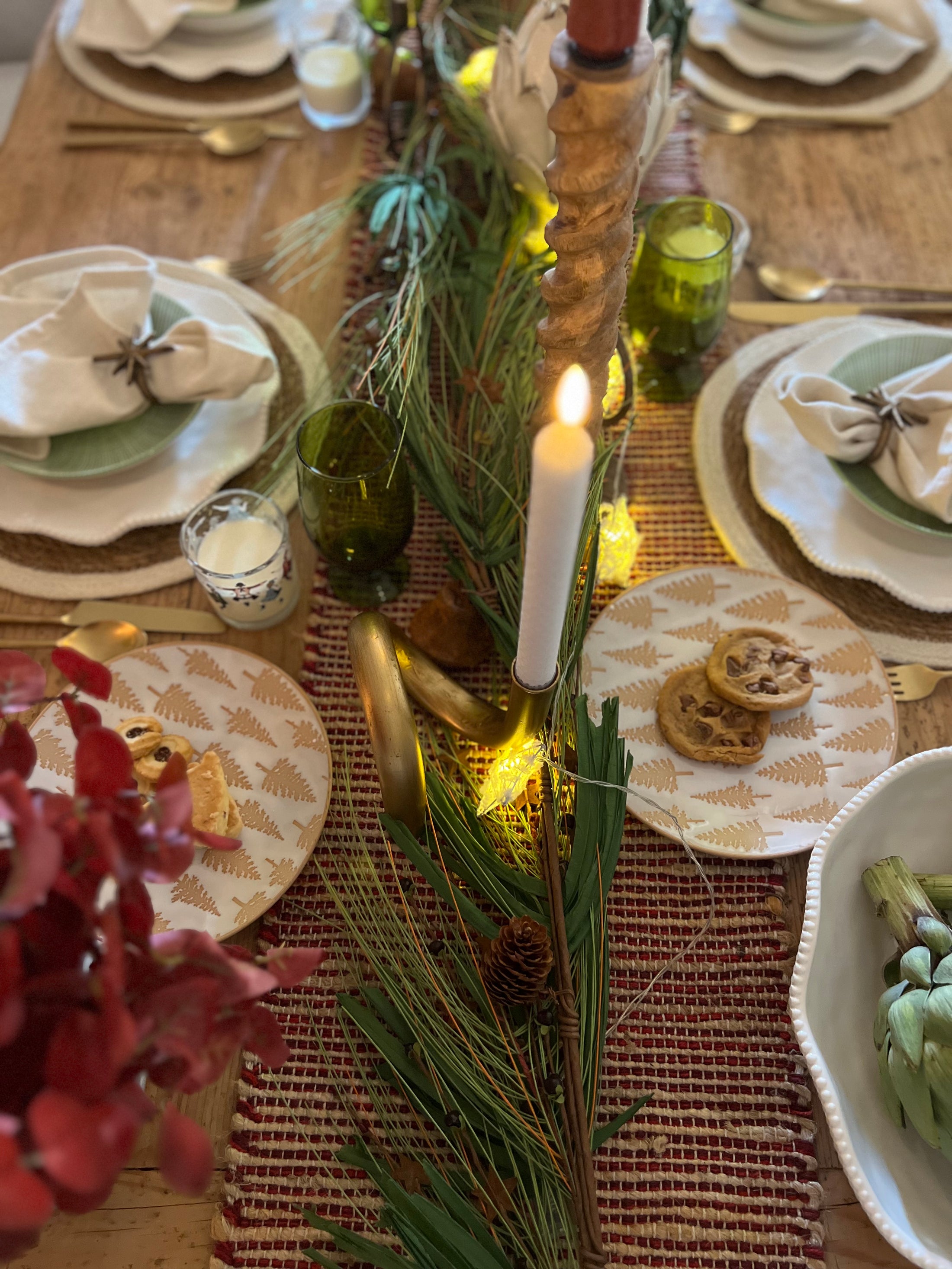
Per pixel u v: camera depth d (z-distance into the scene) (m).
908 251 1.08
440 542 0.88
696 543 0.91
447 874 0.71
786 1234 0.61
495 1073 0.63
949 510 0.81
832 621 0.81
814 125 1.19
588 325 0.56
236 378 0.90
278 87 1.23
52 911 0.41
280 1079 0.66
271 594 0.81
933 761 0.66
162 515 0.88
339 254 1.09
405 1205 0.59
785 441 0.92
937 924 0.62
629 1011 0.68
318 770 0.75
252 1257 0.61
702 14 1.26
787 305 1.04
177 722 0.77
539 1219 0.58
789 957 0.70
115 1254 0.61
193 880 0.70
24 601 0.87
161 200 1.13
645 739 0.76
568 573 0.49
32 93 1.23
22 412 0.86
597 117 0.47
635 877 0.74
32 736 0.76
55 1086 0.36
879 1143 0.60
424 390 0.84
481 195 1.07
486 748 0.78
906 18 1.17
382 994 0.66
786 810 0.73
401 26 1.13
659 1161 0.64
